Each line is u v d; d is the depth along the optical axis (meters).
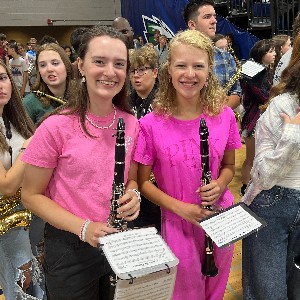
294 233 1.85
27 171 1.45
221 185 1.78
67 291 1.54
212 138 1.76
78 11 13.07
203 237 1.81
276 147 1.64
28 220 1.94
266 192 1.77
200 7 2.94
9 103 1.99
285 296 1.87
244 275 2.00
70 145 1.42
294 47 1.71
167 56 1.76
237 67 3.08
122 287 1.26
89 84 1.43
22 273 1.95
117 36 1.43
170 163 1.74
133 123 1.61
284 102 1.69
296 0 6.66
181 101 1.75
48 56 2.75
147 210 2.13
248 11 7.42
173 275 1.35
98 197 1.45
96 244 1.37
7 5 12.51
